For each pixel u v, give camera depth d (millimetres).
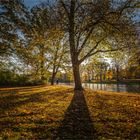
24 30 27250
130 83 86188
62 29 33531
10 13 25859
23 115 15828
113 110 17406
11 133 11422
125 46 35344
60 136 10992
